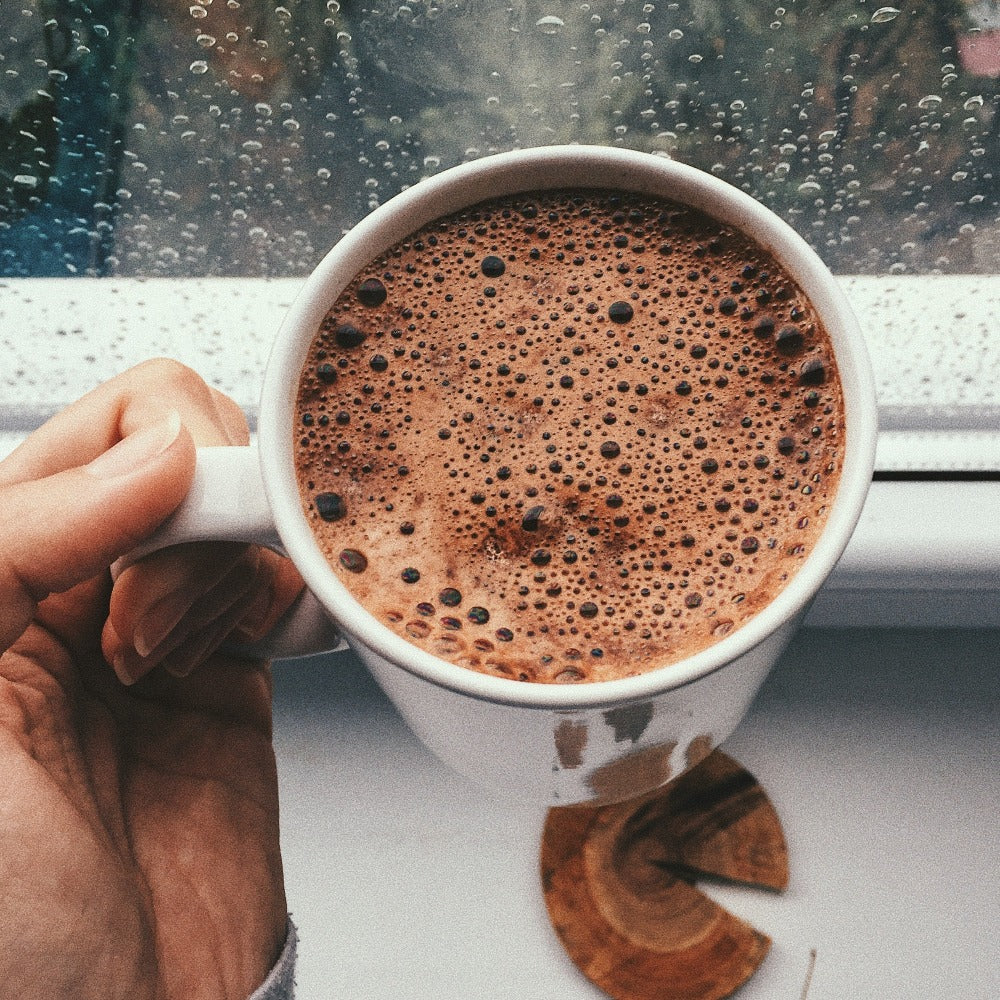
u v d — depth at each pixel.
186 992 0.25
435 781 0.34
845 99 0.31
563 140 0.31
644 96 0.31
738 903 0.32
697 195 0.21
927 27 0.30
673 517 0.20
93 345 0.32
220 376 0.31
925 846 0.33
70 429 0.24
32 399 0.32
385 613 0.20
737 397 0.21
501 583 0.20
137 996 0.24
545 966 0.32
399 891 0.33
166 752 0.27
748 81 0.31
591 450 0.21
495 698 0.17
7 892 0.22
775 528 0.20
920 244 0.31
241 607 0.24
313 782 0.34
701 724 0.19
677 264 0.21
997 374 0.30
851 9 0.30
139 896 0.25
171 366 0.25
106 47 0.31
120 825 0.25
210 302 0.32
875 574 0.29
